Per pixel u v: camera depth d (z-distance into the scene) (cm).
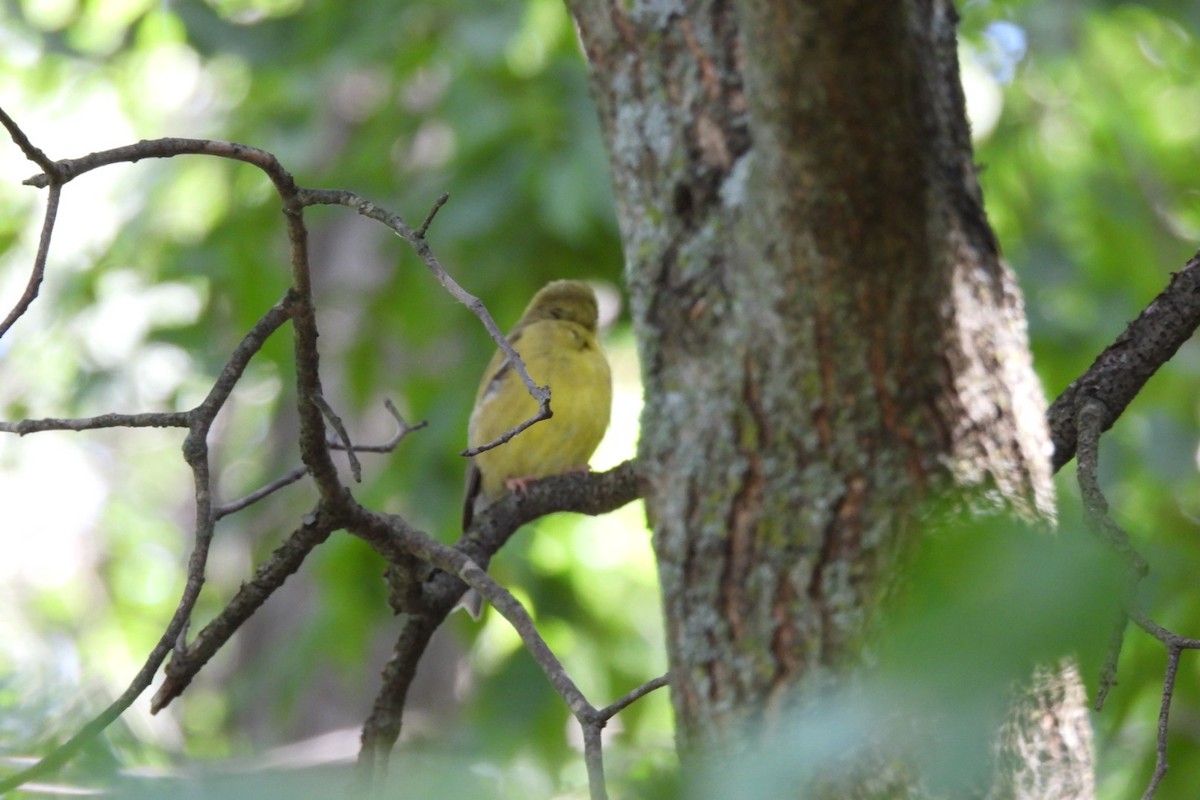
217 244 1850
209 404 653
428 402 1759
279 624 1997
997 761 507
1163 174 1966
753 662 577
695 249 618
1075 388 737
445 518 1652
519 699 1631
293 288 652
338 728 1923
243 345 658
